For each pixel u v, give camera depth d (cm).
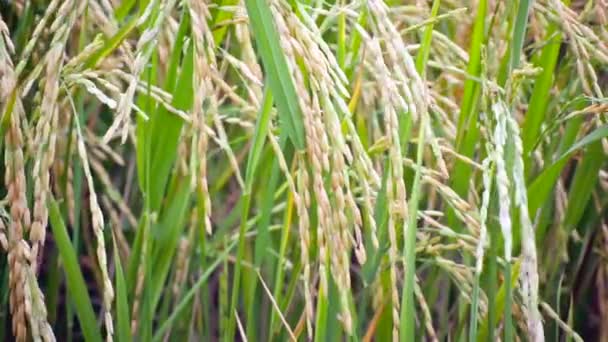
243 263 115
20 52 107
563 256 116
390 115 94
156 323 132
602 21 112
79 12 97
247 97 120
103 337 126
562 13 105
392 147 94
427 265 115
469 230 110
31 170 103
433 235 117
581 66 107
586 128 116
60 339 144
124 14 110
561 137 117
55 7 100
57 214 102
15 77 98
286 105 96
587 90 108
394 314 98
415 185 100
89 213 132
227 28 110
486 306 109
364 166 96
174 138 104
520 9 101
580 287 129
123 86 124
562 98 117
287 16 95
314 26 97
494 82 104
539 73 108
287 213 105
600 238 125
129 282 108
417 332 117
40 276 144
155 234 107
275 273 121
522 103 120
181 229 107
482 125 110
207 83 94
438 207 127
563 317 125
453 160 112
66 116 109
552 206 121
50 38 106
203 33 96
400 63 97
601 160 113
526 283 94
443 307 120
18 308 97
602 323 130
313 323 119
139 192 132
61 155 115
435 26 124
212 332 147
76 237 111
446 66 108
